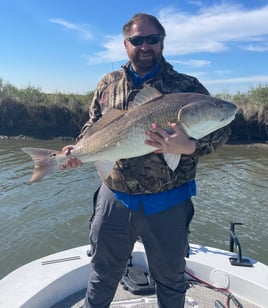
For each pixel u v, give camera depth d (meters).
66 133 12.21
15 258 3.29
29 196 4.96
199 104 1.07
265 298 1.47
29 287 1.43
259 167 7.53
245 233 3.95
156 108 1.09
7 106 12.04
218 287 1.57
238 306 1.43
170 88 1.20
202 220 4.31
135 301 1.50
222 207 4.78
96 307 1.30
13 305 1.32
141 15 1.20
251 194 5.39
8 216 4.21
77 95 13.20
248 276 1.54
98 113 1.35
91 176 6.17
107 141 1.16
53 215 4.30
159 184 1.18
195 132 1.08
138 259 1.72
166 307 1.25
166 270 1.22
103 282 1.29
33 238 3.67
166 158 1.08
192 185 1.24
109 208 1.24
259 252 3.53
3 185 5.46
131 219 1.21
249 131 11.59
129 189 1.20
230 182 6.14
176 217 1.20
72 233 3.81
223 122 1.10
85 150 1.21
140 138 1.10
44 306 1.45
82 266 1.60
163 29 1.22
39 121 12.20
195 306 1.45
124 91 1.26
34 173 1.25
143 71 1.23
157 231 1.20
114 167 1.21
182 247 1.21
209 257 1.69
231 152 9.65
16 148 9.14
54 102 12.42
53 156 1.25
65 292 1.54
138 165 1.18
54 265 1.60
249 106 11.80
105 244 1.25
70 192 5.21
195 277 1.64
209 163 7.93
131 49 1.20
